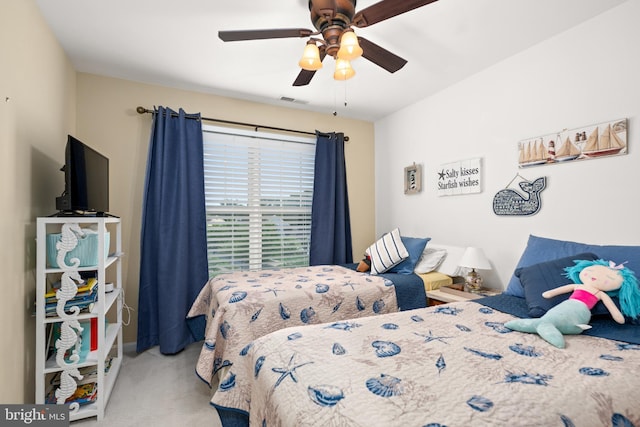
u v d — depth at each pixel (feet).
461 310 5.65
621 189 6.24
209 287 8.86
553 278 5.59
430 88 10.25
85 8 6.26
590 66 6.68
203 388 7.02
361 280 8.34
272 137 11.62
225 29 6.98
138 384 7.17
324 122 12.71
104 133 9.21
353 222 13.28
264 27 6.97
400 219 12.30
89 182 6.76
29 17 5.77
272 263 11.69
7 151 4.95
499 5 6.24
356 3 6.10
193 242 9.86
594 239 6.63
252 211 11.35
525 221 7.95
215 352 6.31
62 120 7.73
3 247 4.83
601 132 6.49
